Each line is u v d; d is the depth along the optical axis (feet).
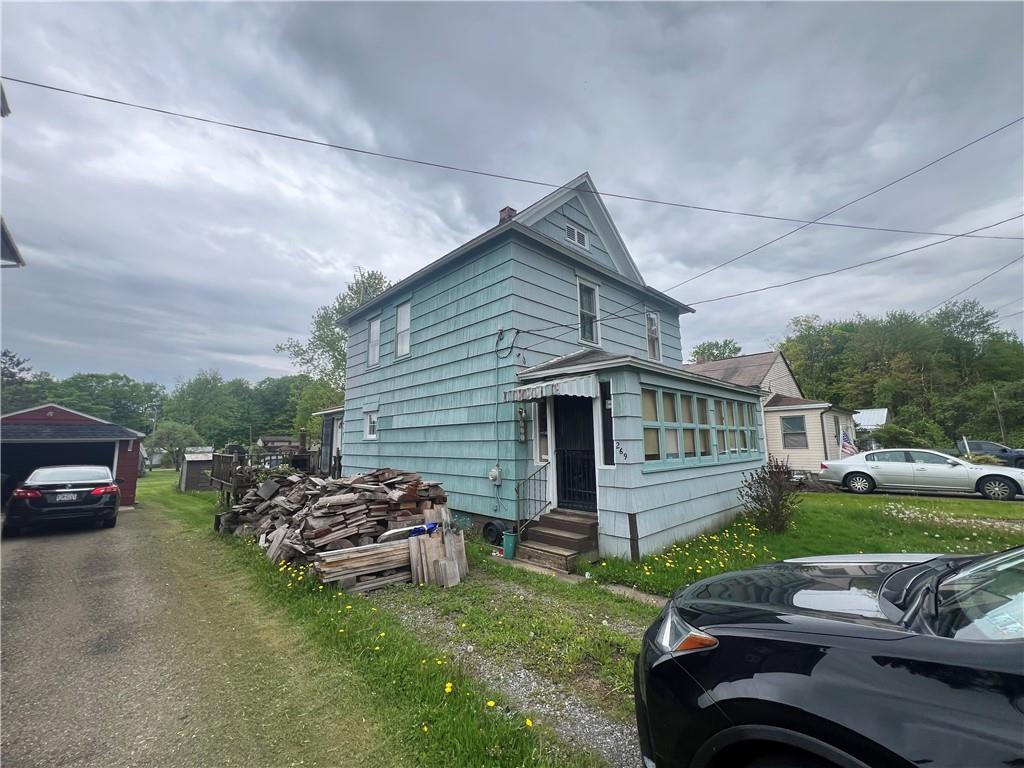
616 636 11.85
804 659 4.83
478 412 27.14
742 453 32.63
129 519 35.27
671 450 23.65
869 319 133.49
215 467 43.04
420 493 22.09
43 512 28.04
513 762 7.05
